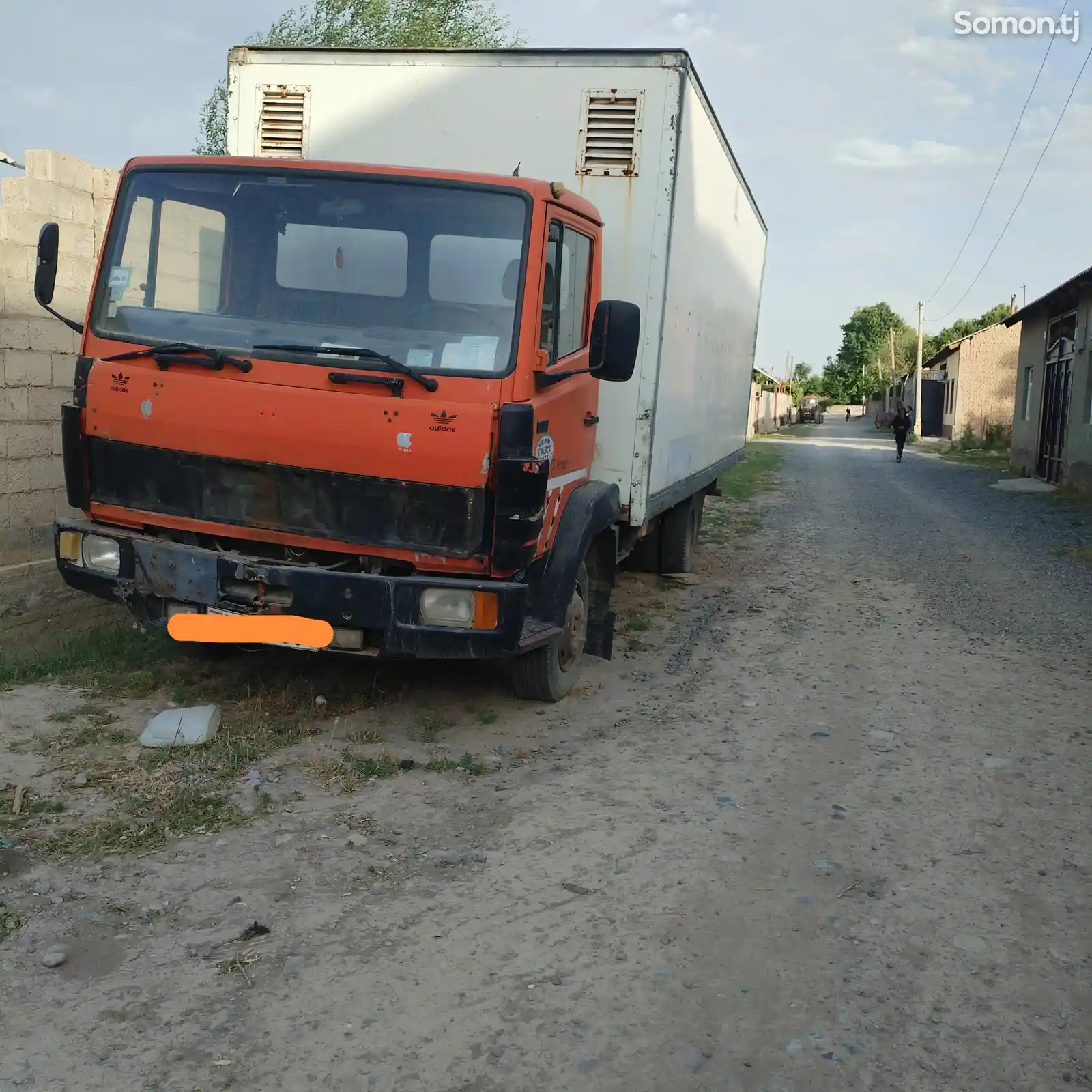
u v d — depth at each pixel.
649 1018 3.13
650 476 6.57
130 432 4.98
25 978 3.21
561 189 5.04
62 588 6.51
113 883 3.80
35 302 6.27
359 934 3.54
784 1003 3.23
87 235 6.67
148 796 4.53
